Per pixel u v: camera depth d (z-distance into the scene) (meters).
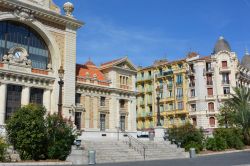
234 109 61.12
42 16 50.47
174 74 87.56
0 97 44.50
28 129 30.80
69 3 55.12
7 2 45.94
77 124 54.84
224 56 83.69
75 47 54.97
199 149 44.84
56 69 51.47
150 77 93.31
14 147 31.31
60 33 53.25
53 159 31.64
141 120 92.81
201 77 83.00
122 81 63.91
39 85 49.19
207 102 81.38
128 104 64.31
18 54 48.00
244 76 90.31
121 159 35.00
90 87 57.66
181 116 84.38
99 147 38.06
